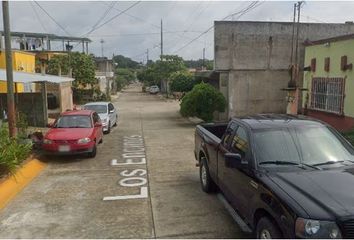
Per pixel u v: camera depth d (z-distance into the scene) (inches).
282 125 234.2
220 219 261.3
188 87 1373.0
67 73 1549.0
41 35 1658.5
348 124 550.3
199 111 823.1
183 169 412.5
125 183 358.9
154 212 277.9
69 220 266.4
